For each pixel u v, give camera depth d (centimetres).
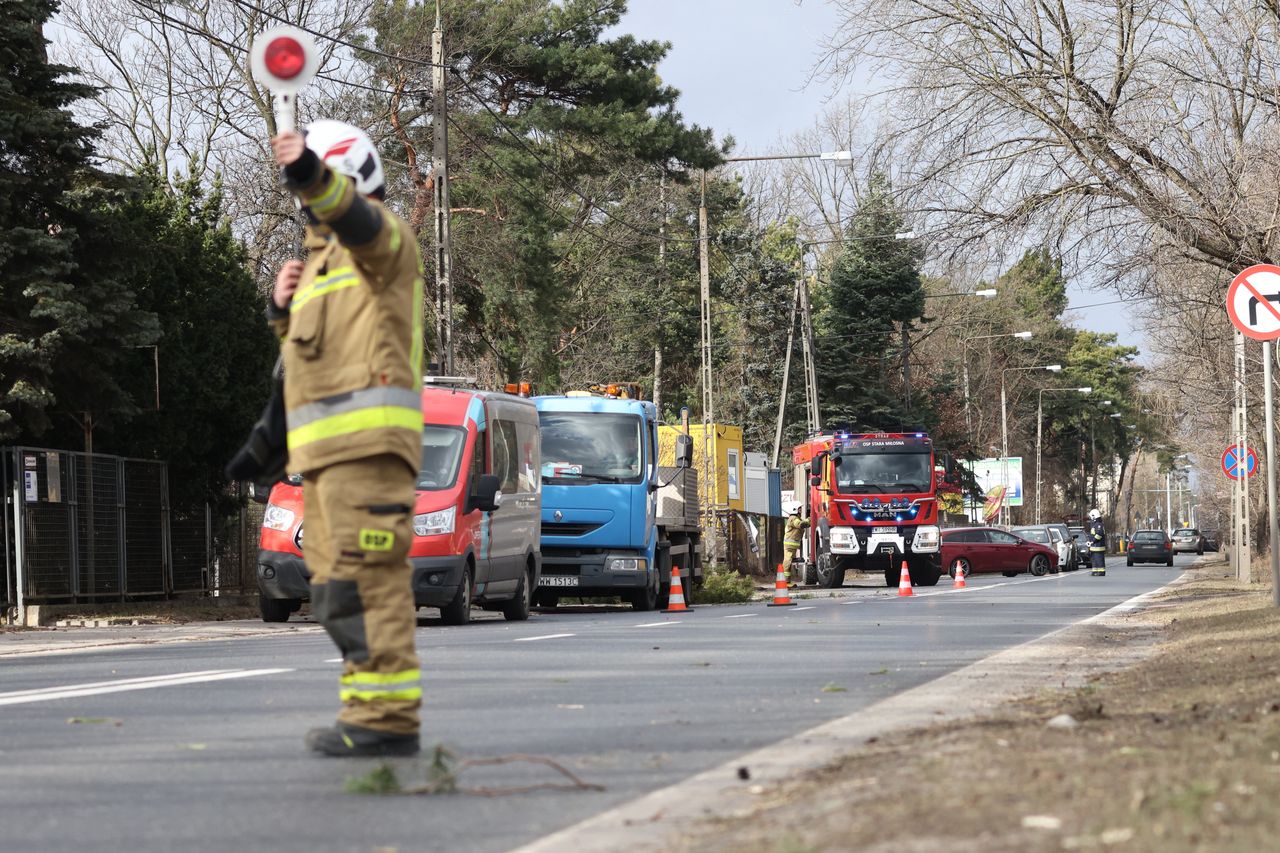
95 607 6031
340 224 1630
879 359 19325
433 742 1948
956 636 4297
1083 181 5888
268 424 1769
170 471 7069
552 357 12369
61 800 1544
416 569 5028
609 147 12038
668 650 3691
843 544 11525
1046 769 1473
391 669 1772
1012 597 7925
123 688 2656
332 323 1698
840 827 1241
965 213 6025
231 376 7275
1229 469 9225
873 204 6209
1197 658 3081
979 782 1409
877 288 19038
